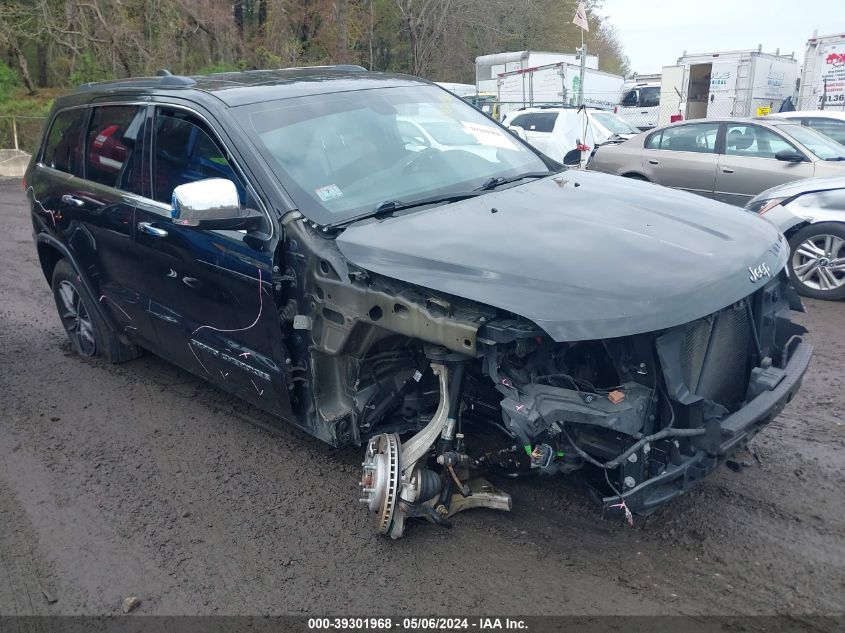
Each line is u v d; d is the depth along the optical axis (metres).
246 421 4.95
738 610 2.96
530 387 3.04
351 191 3.87
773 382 3.32
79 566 3.54
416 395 3.78
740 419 3.07
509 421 3.03
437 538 3.54
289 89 4.40
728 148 10.20
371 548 3.51
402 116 4.51
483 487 3.64
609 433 3.11
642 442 2.95
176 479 4.27
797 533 3.43
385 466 3.34
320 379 3.74
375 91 4.64
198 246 4.09
